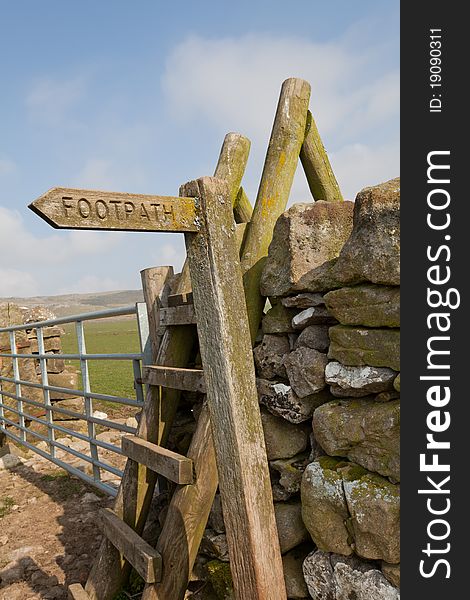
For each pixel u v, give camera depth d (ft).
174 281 11.01
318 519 7.28
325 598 7.38
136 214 6.23
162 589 7.70
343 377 7.27
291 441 8.29
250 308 8.86
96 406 27.78
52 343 25.46
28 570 11.02
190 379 8.47
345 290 7.22
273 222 9.68
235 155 12.07
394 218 6.61
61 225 5.78
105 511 9.52
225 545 8.86
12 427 22.61
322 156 11.85
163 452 8.27
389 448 6.66
